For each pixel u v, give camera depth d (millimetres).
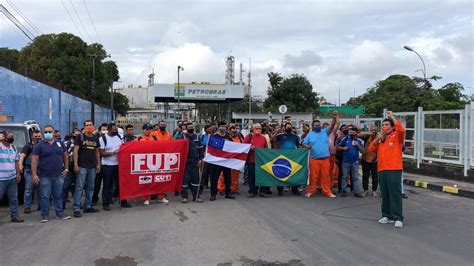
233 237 7453
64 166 9539
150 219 9039
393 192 8320
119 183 10430
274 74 64438
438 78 34812
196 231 7906
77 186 9555
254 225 8336
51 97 28953
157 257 6398
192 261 6191
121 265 6062
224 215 9312
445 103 32844
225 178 11609
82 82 50031
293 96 62812
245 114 56219
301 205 10516
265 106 64938
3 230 8297
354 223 8531
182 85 48844
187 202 11078
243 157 11570
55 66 47656
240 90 49656
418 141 16734
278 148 13188
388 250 6676
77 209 9500
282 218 8977
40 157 9062
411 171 17031
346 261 6141
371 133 11883
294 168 12109
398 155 8344
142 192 10703
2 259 6406
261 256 6391
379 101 34875
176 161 11102
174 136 14648
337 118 11898
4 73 19672
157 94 48375
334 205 10523
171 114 108062
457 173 14570
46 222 8961
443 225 8414
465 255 6438
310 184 11898
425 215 9414
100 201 11531
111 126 10398
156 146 10859
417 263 6059
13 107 21016
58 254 6621
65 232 8047
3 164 8820
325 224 8430
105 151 10219
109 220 9039
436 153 15797
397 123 8352
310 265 5984
